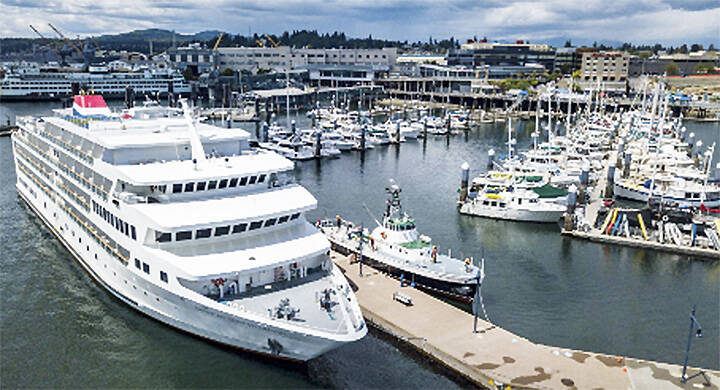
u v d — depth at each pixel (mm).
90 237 59406
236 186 52781
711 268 72438
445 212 97688
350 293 47219
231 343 46500
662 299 63250
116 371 45688
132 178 47969
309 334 41250
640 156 132875
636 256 76562
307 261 51031
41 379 44750
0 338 50250
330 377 45344
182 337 49906
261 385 44156
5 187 100750
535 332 55188
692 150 156125
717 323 57500
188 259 45812
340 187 116125
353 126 182500
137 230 47906
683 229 83188
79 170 60469
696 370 44844
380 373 46094
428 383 45000
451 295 61188
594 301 62562
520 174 112875
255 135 185750
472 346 47781
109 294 58062
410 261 64500
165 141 55594
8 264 65750
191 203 49156
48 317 53719
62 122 68125
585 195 98750
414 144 181000
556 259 75375
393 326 50781
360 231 72562
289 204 51375
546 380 43000
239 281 47031
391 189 73875
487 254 77062
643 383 42938
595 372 44312
